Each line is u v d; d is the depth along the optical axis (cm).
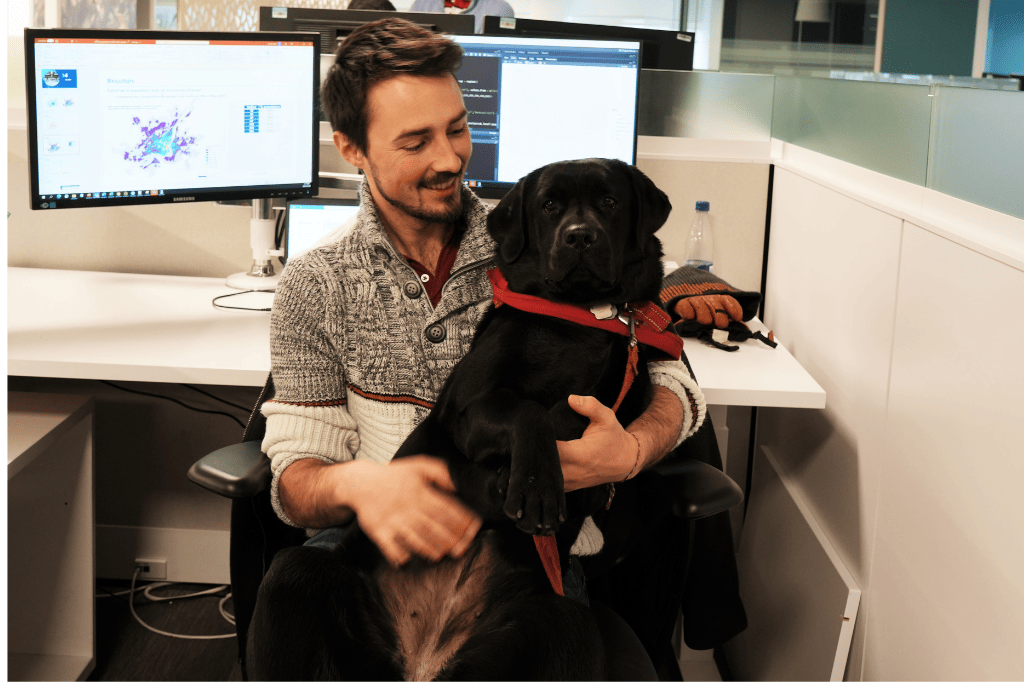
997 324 105
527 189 119
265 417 129
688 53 229
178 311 181
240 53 182
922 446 125
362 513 106
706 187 215
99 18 282
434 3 329
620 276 118
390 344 119
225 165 186
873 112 159
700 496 117
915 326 129
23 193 212
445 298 120
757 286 219
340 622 104
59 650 188
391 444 119
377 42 115
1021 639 97
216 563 222
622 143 201
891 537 135
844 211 161
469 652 101
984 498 107
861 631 145
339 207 197
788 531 179
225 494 117
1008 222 109
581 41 195
